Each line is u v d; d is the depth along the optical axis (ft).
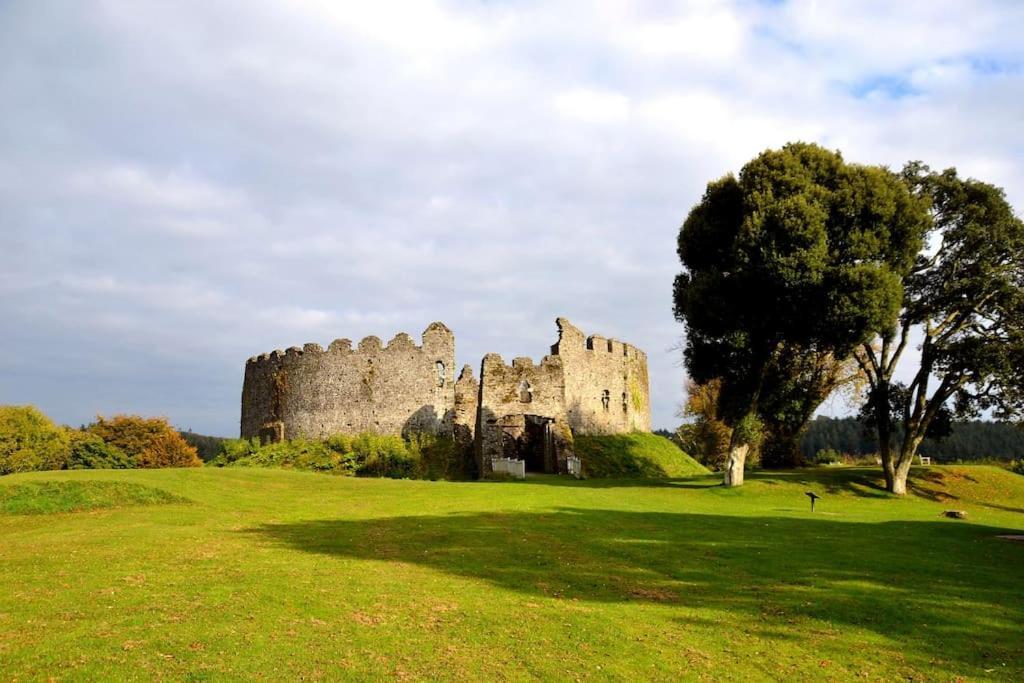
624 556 72.08
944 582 63.62
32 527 88.89
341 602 55.11
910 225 140.26
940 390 153.38
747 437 149.18
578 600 57.06
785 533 87.76
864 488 153.58
